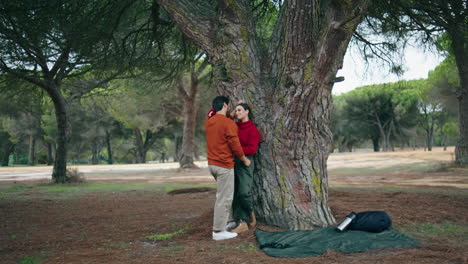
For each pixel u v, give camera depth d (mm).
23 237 4555
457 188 9398
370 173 17406
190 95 22594
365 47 9383
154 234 4547
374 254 3244
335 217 4922
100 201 8469
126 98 26094
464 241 3670
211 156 4191
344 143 55938
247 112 4477
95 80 15531
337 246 3467
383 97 44156
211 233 4328
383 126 46031
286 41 4215
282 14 4953
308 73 4195
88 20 7703
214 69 4980
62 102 14234
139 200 8531
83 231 4930
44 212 6812
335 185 11305
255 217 4684
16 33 7637
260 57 4922
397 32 8773
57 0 6848
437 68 25484
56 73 13625
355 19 4012
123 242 4121
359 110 45875
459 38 8430
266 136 4629
